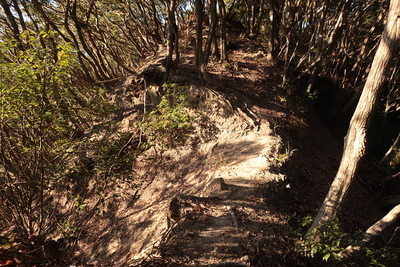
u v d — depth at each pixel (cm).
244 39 1966
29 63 612
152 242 671
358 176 1188
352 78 1803
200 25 1202
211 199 649
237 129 1062
